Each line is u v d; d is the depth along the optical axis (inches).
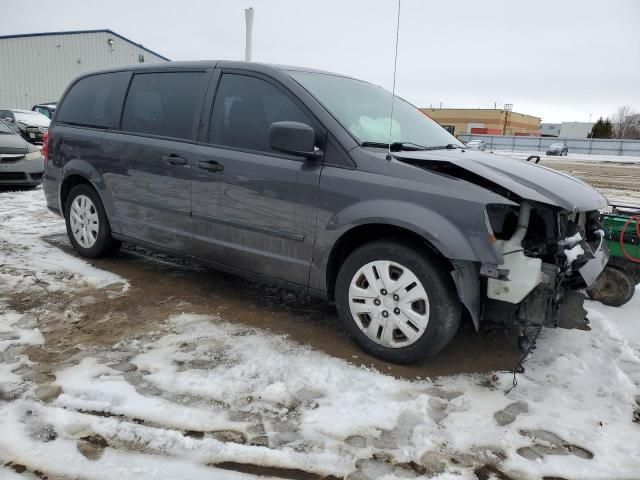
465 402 103.0
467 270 107.5
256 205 132.7
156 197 156.3
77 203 186.5
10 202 297.1
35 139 659.4
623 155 1897.1
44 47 1253.1
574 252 113.5
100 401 96.5
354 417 95.9
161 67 162.4
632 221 156.6
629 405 104.3
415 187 110.7
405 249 112.1
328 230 120.8
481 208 104.3
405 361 115.3
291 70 139.6
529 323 110.2
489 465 85.0
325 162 122.3
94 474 78.3
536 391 108.5
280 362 115.1
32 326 128.6
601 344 128.9
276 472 80.9
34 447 83.4
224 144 140.9
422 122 158.6
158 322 134.6
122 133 167.2
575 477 83.0
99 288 157.9
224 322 136.6
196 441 86.4
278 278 133.6
